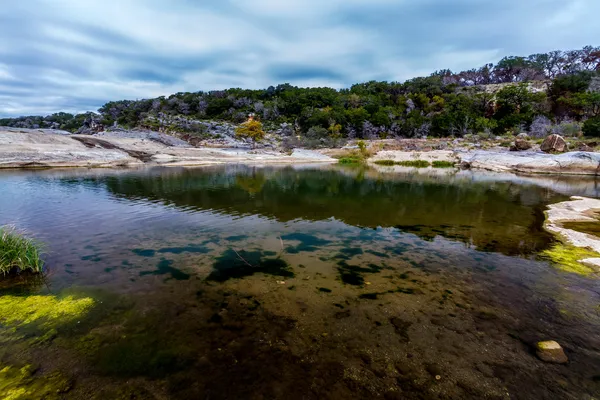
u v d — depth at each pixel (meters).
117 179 21.59
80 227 9.98
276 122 84.00
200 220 11.22
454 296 5.72
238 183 21.48
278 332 4.59
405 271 6.86
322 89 109.62
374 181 23.56
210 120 87.06
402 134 66.38
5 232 7.08
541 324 4.84
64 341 4.34
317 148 55.28
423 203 14.89
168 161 35.75
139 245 8.44
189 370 3.81
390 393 3.47
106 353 4.10
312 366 3.89
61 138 32.66
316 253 7.98
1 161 25.23
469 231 10.07
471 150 40.66
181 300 5.52
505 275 6.65
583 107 55.72
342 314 5.09
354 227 10.55
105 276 6.46
